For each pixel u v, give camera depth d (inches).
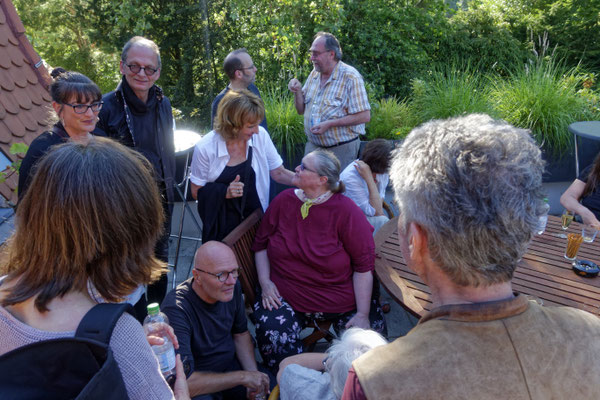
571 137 170.4
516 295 28.7
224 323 76.7
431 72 265.9
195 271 72.1
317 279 86.7
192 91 295.6
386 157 107.2
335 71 142.5
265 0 247.6
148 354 31.6
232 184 96.7
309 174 85.5
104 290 31.8
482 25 356.5
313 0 250.2
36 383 26.5
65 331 29.3
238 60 126.5
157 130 97.0
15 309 30.4
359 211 88.4
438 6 323.3
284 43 243.0
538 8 388.5
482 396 24.6
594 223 104.1
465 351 25.5
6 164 120.0
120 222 31.0
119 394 26.9
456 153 27.6
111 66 402.9
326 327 90.2
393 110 195.8
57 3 386.3
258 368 82.8
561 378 25.5
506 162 27.1
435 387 24.7
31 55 148.3
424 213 28.0
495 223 26.2
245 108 92.9
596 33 359.6
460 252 27.0
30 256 30.8
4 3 146.3
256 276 96.3
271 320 85.7
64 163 30.5
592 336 27.2
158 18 289.6
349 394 26.6
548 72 204.5
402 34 288.5
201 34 280.2
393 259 91.1
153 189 34.4
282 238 90.0
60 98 74.5
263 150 103.1
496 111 187.8
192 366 69.4
